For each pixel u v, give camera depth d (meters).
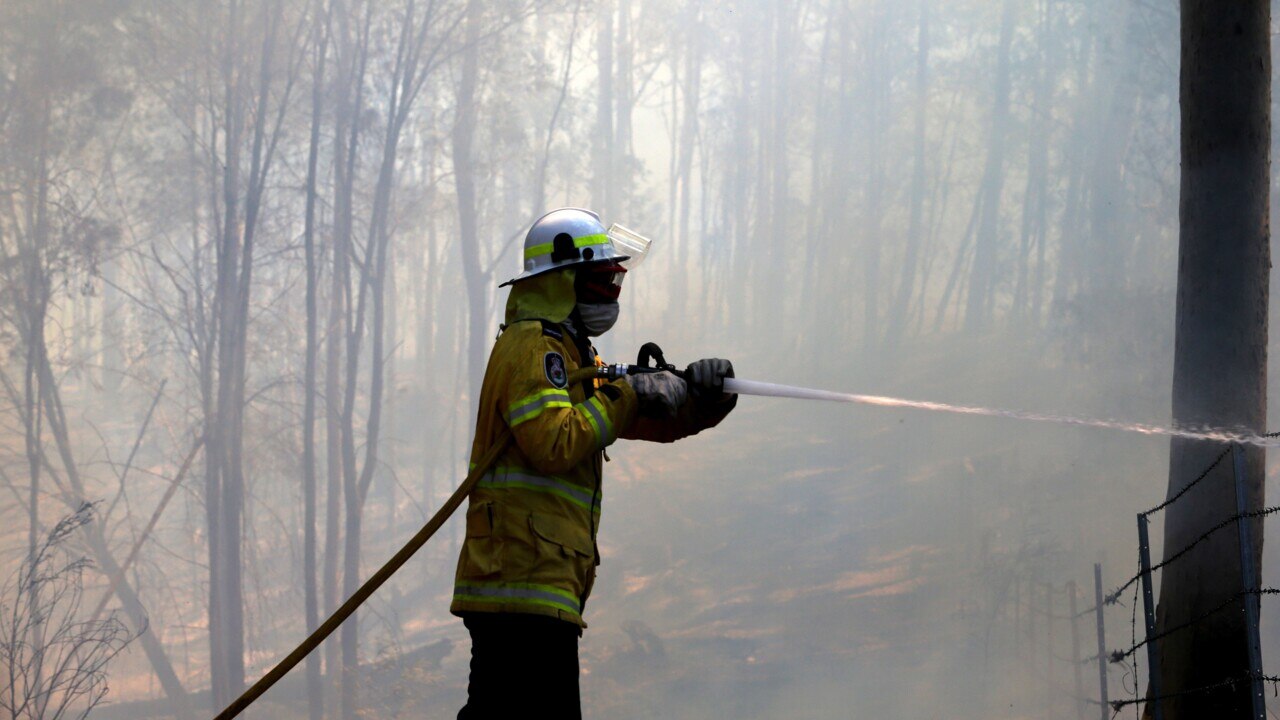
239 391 30.89
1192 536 5.35
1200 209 5.42
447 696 25.61
